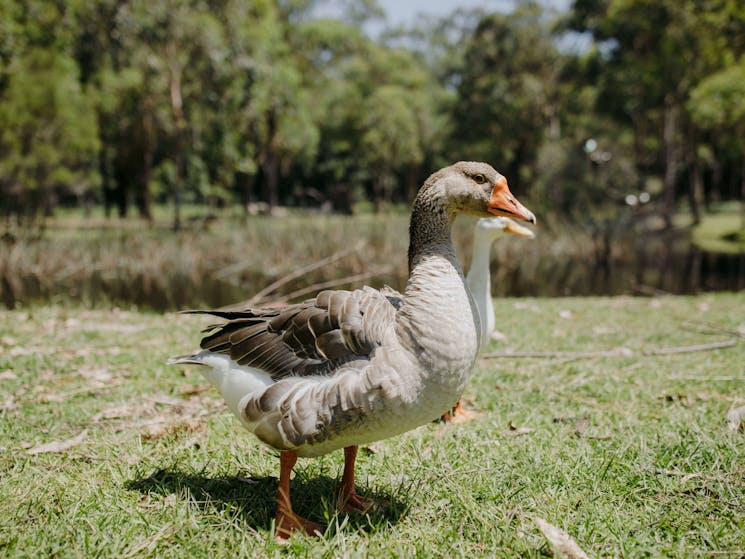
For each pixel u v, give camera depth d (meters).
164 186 16.91
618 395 1.95
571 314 3.43
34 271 6.24
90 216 15.55
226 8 10.16
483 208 1.24
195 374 2.19
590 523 1.19
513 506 1.26
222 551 1.12
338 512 1.24
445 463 1.46
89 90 11.41
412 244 1.25
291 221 10.56
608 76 12.86
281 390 1.14
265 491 1.35
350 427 1.11
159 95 11.75
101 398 1.93
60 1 9.08
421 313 1.13
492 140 16.17
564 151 12.79
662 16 10.76
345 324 1.13
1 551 1.11
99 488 1.32
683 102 11.70
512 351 2.56
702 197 19.27
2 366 2.25
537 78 15.22
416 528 1.19
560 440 1.59
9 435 1.63
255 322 1.22
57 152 10.12
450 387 1.14
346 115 17.78
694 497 1.28
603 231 8.24
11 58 7.93
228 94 10.95
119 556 1.10
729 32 10.59
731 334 2.76
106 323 3.18
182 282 5.91
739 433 1.59
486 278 1.88
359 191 21.62
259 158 15.56
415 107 18.47
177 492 1.32
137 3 9.52
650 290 5.49
